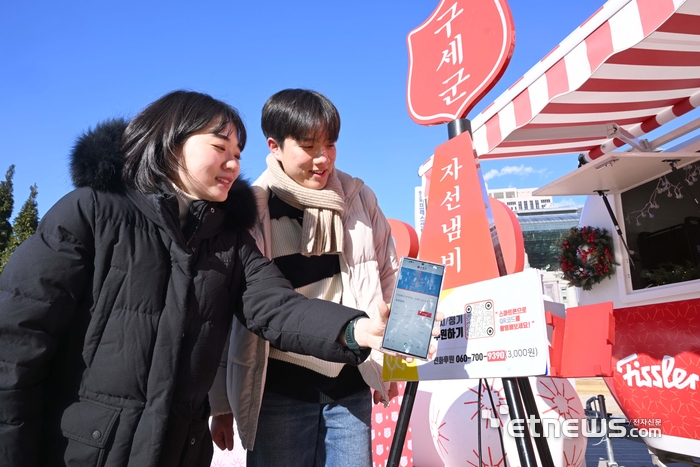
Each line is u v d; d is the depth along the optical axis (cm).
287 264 173
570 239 334
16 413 99
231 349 165
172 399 115
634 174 286
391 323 109
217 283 129
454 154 164
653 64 239
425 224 168
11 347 101
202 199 132
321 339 122
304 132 159
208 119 127
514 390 131
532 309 115
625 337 274
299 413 161
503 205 263
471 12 175
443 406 231
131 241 116
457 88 178
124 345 110
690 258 271
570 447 212
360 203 189
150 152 122
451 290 141
